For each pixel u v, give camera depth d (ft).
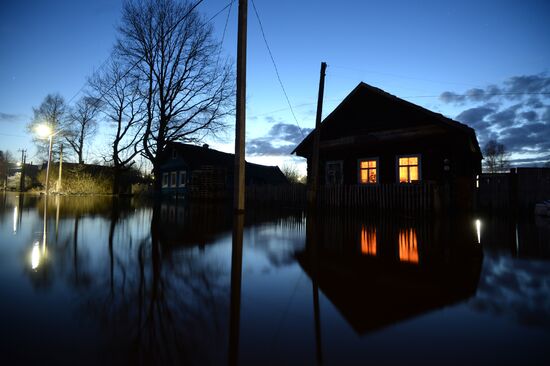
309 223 28.09
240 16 32.01
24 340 6.04
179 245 16.55
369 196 37.73
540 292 9.44
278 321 7.22
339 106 53.72
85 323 6.86
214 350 5.87
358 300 8.69
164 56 76.07
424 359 5.62
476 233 22.02
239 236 19.94
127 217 31.22
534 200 40.78
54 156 117.70
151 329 6.68
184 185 101.09
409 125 46.26
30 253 13.97
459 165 44.06
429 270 11.93
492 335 6.63
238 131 32.94
